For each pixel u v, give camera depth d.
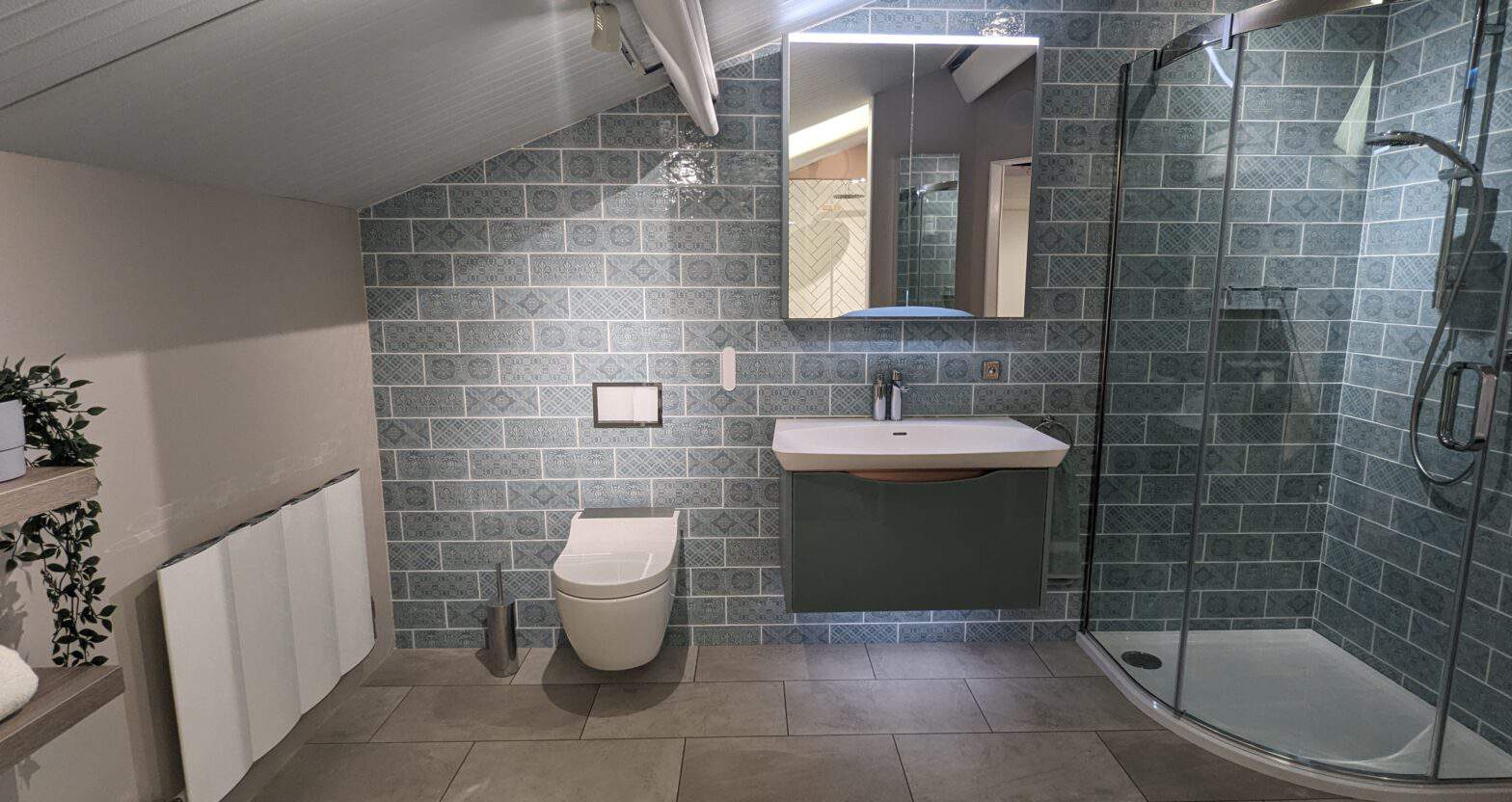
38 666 1.33
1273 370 2.27
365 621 2.55
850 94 2.57
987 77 2.57
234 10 1.13
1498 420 1.89
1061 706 2.49
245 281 2.05
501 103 2.14
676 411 2.80
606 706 2.50
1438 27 1.98
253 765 2.11
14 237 1.39
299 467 2.30
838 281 2.65
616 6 1.66
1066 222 2.72
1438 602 1.99
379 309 2.71
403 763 2.20
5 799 1.36
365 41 1.42
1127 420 2.65
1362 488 2.21
